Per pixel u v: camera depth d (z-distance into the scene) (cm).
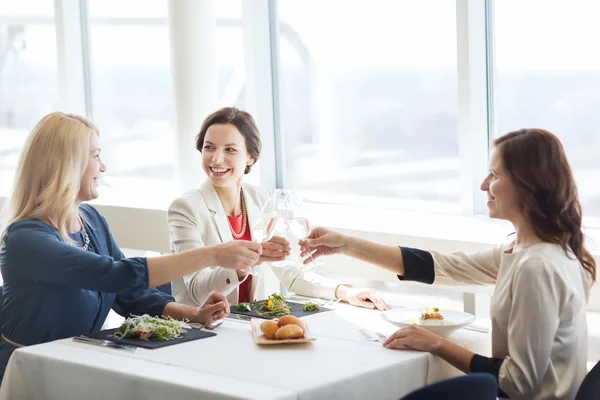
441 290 420
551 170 255
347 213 440
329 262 418
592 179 378
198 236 329
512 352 246
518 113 395
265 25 465
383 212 438
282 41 466
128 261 272
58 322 279
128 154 547
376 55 437
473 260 299
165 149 529
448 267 301
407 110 430
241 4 465
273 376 229
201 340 266
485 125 402
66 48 540
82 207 311
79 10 547
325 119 459
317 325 288
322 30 452
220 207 341
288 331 262
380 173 445
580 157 380
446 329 271
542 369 245
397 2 426
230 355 249
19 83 585
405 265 302
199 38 457
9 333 282
